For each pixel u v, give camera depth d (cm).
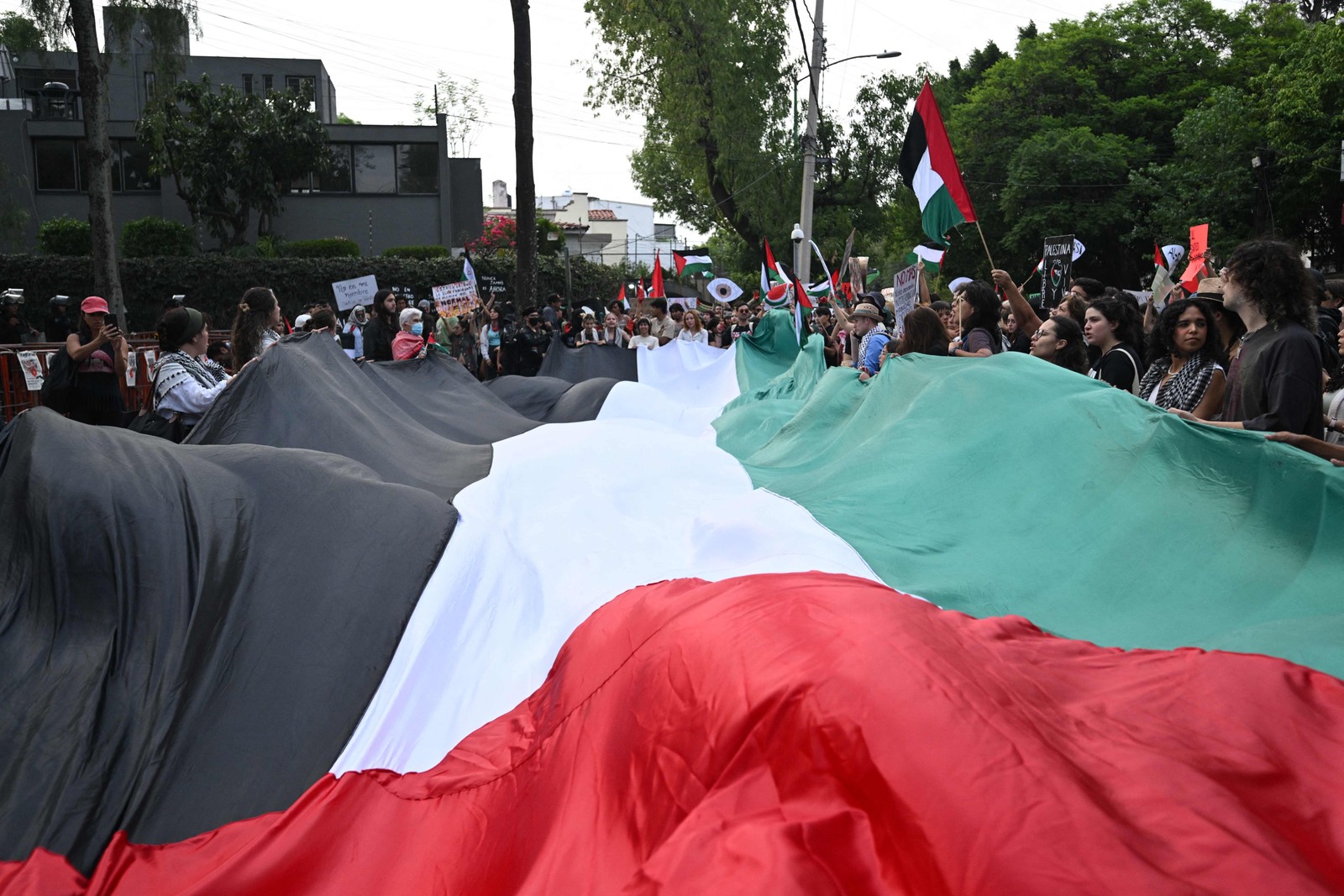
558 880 254
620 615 338
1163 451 411
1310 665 293
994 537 438
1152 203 3884
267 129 3334
